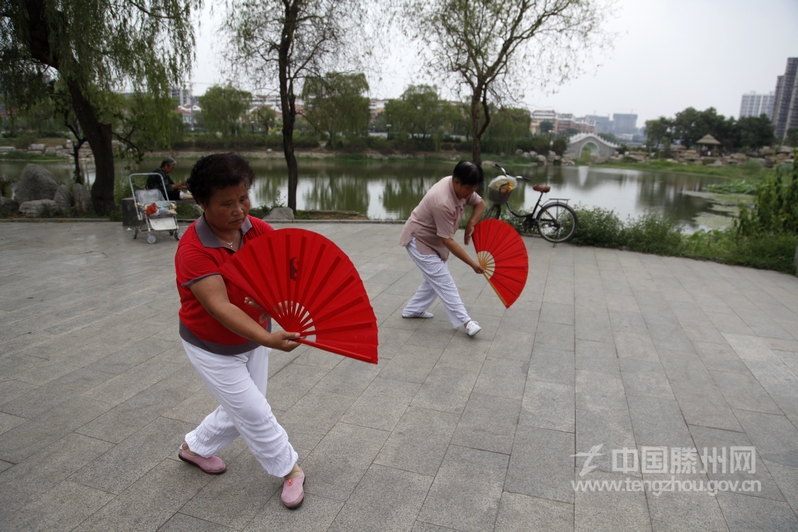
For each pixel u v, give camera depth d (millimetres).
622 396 3299
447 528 2139
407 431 2854
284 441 2164
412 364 3709
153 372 3502
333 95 13195
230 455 2600
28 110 11148
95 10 8906
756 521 2215
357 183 26281
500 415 3039
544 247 8070
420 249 4117
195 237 1822
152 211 7742
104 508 2203
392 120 55062
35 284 5574
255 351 2133
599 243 8172
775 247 7414
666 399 3271
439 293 4215
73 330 4250
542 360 3820
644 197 26609
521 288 4168
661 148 89938
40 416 2932
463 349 3996
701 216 19125
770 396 3338
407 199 19625
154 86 10336
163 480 2393
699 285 6062
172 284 5590
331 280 1870
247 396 2020
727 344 4199
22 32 9086
